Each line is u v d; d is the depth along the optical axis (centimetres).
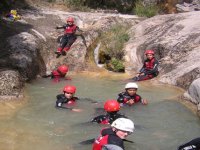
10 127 812
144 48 1396
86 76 1282
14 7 1662
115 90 1112
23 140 749
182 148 553
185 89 1127
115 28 1528
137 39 1479
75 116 880
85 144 727
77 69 1338
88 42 1430
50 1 1900
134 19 1697
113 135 606
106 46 1435
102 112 894
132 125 630
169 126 837
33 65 1231
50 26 1517
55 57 1366
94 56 1419
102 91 1100
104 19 1606
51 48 1391
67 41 1398
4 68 1121
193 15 1536
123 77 1282
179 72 1195
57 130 801
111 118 815
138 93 1091
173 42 1347
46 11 1706
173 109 948
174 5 2080
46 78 1235
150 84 1195
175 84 1170
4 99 971
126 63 1372
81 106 943
